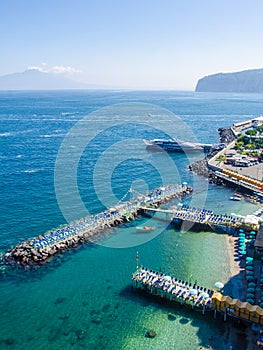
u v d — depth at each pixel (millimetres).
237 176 114938
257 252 67438
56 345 47312
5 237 77562
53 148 181625
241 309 49438
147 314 53031
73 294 57969
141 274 60188
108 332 49562
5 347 46875
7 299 56406
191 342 47312
